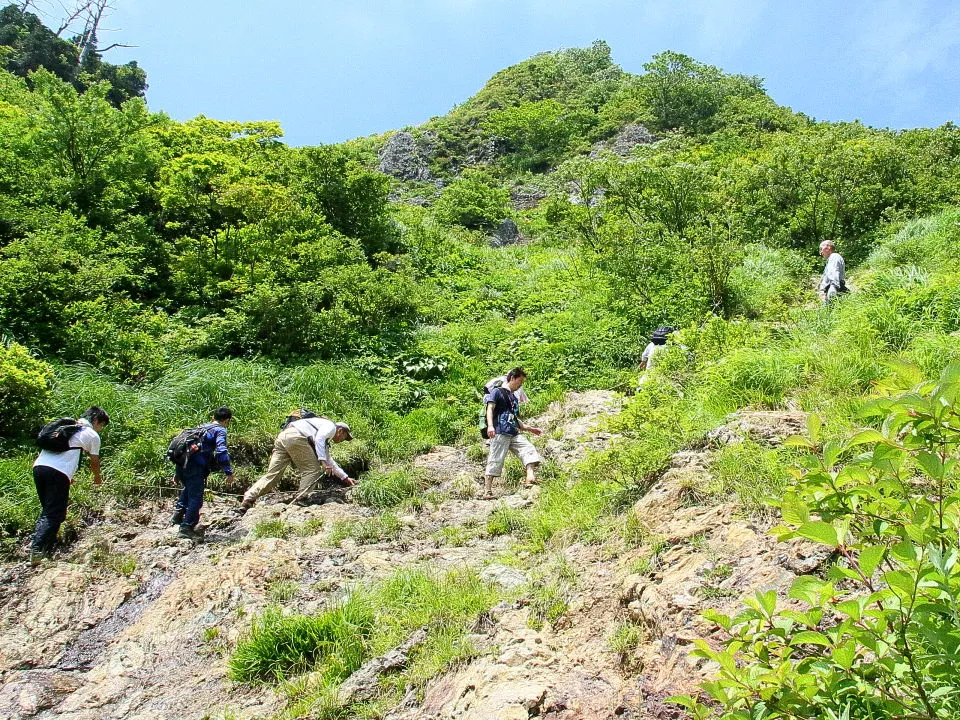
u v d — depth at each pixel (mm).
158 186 15305
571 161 20922
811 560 3822
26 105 22641
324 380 10461
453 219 27312
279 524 7008
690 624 3723
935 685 2053
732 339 8133
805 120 42750
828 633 2012
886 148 17391
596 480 6438
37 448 7750
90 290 10734
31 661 5223
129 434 8352
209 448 7152
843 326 8102
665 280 13672
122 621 5742
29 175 14023
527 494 7496
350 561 6203
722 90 47875
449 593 5020
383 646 4617
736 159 28469
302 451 7871
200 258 13281
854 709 2312
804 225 16906
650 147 39375
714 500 4938
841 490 2215
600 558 5020
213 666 4863
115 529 7016
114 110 15586
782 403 6609
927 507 1976
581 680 3805
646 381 7363
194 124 21203
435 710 3906
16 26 42625
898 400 1948
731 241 14289
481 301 15477
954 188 16500
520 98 56750
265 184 15266
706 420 6543
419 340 12719
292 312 11625
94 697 4711
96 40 47906
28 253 10258
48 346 9703
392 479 8141
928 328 7602
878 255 14148
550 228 26078
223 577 5855
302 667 4641
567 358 12133
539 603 4723
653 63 48781
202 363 10281
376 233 17875
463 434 10109
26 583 6066
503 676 3896
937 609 1841
